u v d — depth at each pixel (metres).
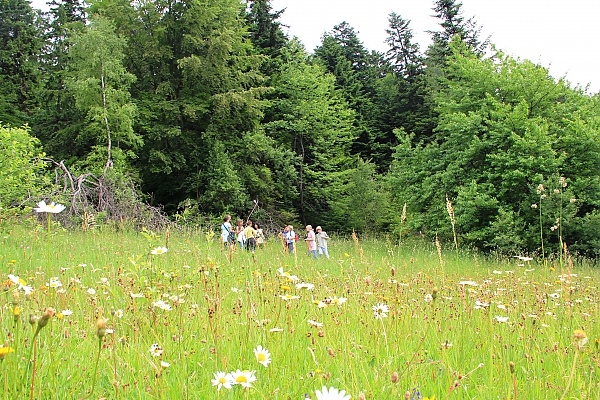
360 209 30.61
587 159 19.72
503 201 19.33
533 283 7.10
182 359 2.80
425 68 46.09
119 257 7.79
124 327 3.63
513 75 21.31
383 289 5.43
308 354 3.14
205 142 28.09
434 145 22.94
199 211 26.38
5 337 2.60
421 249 18.19
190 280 5.35
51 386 2.29
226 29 28.72
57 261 7.36
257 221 26.47
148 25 28.73
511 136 19.20
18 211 11.94
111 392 2.43
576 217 18.31
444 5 46.78
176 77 29.08
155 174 28.53
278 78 34.41
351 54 50.09
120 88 24.42
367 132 42.69
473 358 3.36
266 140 29.55
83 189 16.41
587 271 13.17
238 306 3.85
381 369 2.78
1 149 12.87
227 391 2.43
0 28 39.69
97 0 29.33
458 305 4.88
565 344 3.73
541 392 2.72
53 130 27.23
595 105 23.00
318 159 33.03
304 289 4.89
